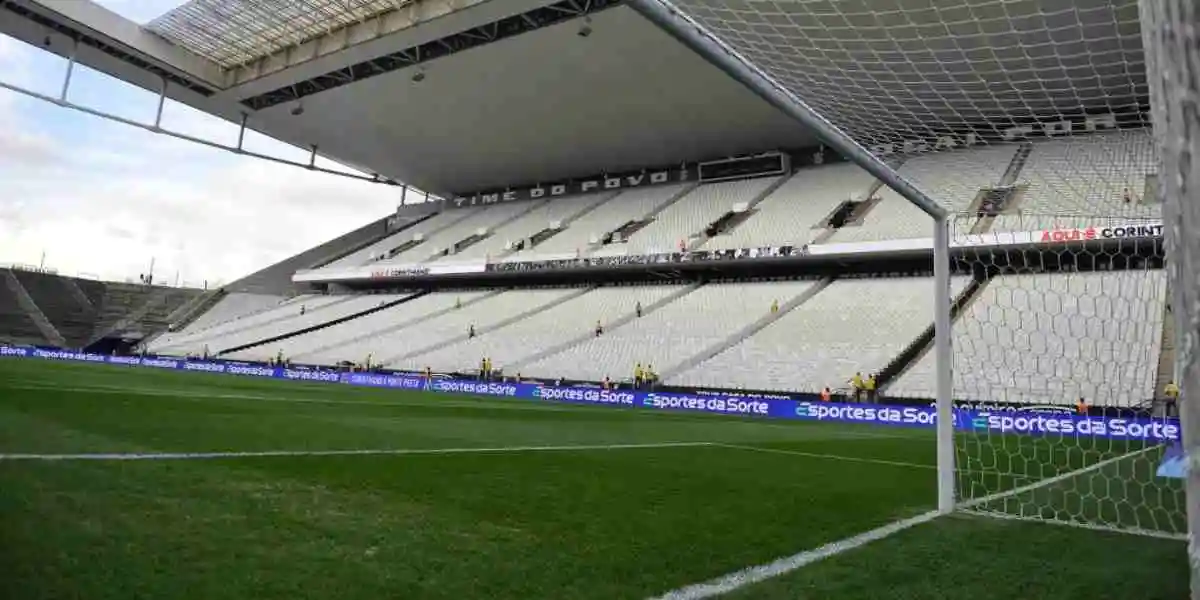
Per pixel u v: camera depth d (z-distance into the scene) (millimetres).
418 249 32406
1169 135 812
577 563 2539
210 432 5793
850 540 3088
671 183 30062
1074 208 6312
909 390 15086
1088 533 3369
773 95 3502
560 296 26531
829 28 4258
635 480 4605
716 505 3830
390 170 32375
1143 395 11250
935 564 2721
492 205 35094
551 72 21688
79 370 15742
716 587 2326
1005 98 4684
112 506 2953
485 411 11039
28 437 4777
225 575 2189
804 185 25609
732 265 23359
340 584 2172
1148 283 11906
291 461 4512
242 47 22891
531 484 4219
